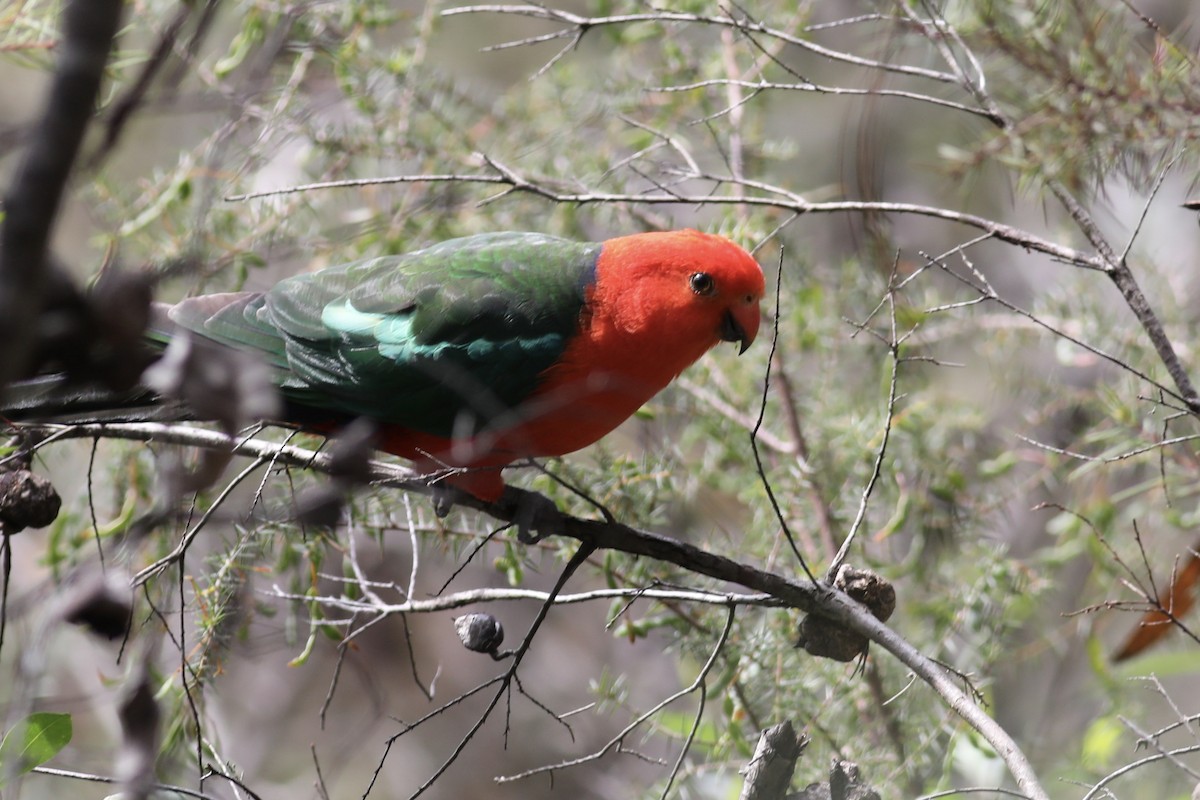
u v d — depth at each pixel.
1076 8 10.07
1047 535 14.84
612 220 13.03
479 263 9.40
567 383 9.16
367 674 8.79
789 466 11.86
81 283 4.04
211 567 10.17
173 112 4.30
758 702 10.72
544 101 13.63
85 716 11.47
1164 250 14.24
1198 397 8.22
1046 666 13.82
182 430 7.90
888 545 12.73
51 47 10.61
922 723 10.47
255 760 15.92
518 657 7.65
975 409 13.34
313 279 9.56
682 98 13.22
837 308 12.98
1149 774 10.92
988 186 16.05
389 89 12.47
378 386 9.04
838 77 15.85
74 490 12.66
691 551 7.74
